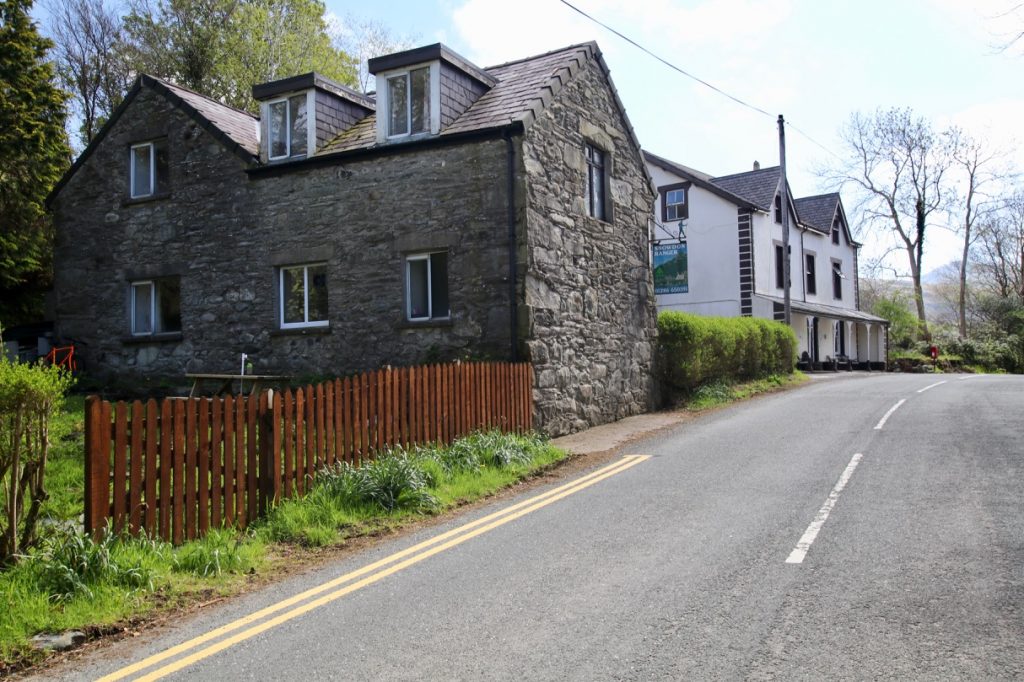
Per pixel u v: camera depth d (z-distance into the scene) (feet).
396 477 26.48
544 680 12.39
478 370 36.99
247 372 49.08
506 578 18.06
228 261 50.75
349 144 47.75
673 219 101.09
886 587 16.21
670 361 58.03
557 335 44.34
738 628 14.29
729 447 36.22
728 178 110.42
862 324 126.31
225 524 22.90
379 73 46.14
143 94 54.34
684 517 23.21
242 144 50.88
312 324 48.39
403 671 13.02
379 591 17.60
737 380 67.87
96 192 56.24
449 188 43.70
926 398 54.13
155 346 53.42
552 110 45.24
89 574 17.49
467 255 43.01
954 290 222.07
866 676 12.09
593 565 18.75
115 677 13.39
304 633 15.11
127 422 20.30
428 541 22.04
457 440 34.17
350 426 28.66
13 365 19.27
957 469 28.45
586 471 32.58
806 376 82.69
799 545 19.61
